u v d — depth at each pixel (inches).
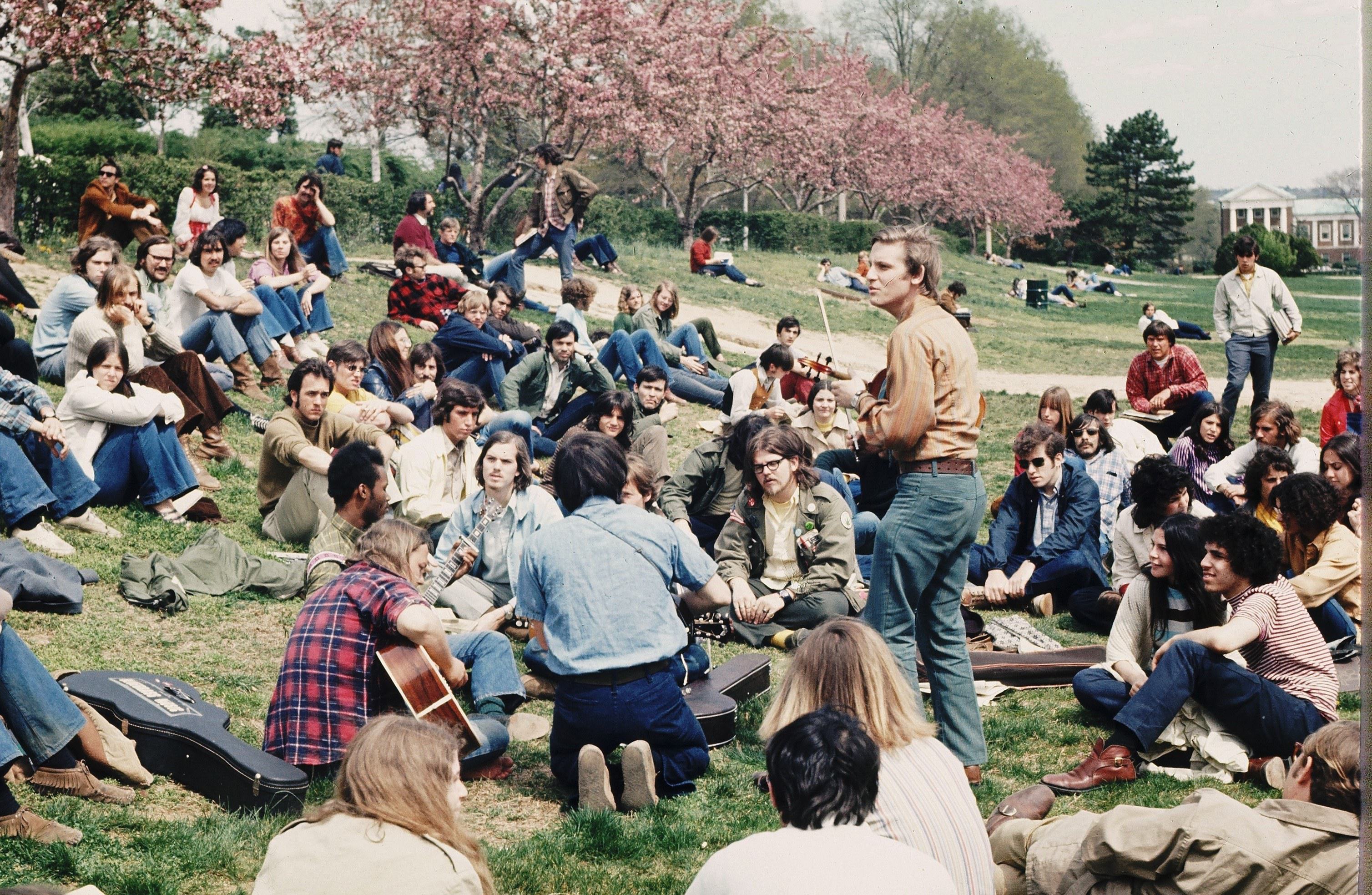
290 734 180.9
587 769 181.5
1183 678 199.3
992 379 691.4
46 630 229.3
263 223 780.0
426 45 921.5
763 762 208.5
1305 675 201.6
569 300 481.4
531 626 204.8
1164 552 216.7
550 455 397.7
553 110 964.0
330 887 119.0
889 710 135.3
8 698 168.1
